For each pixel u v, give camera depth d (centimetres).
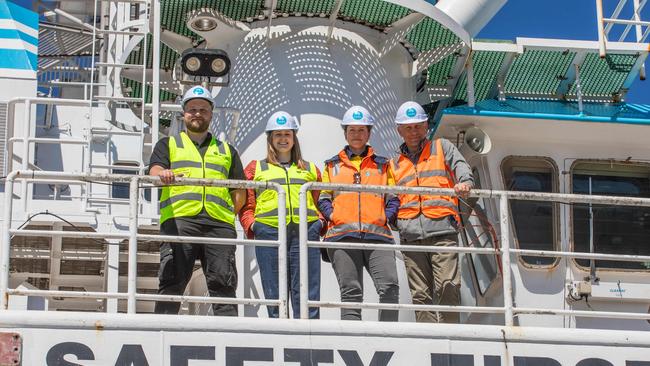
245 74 1341
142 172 1349
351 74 1349
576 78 1413
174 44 1421
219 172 1060
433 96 1492
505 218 1028
